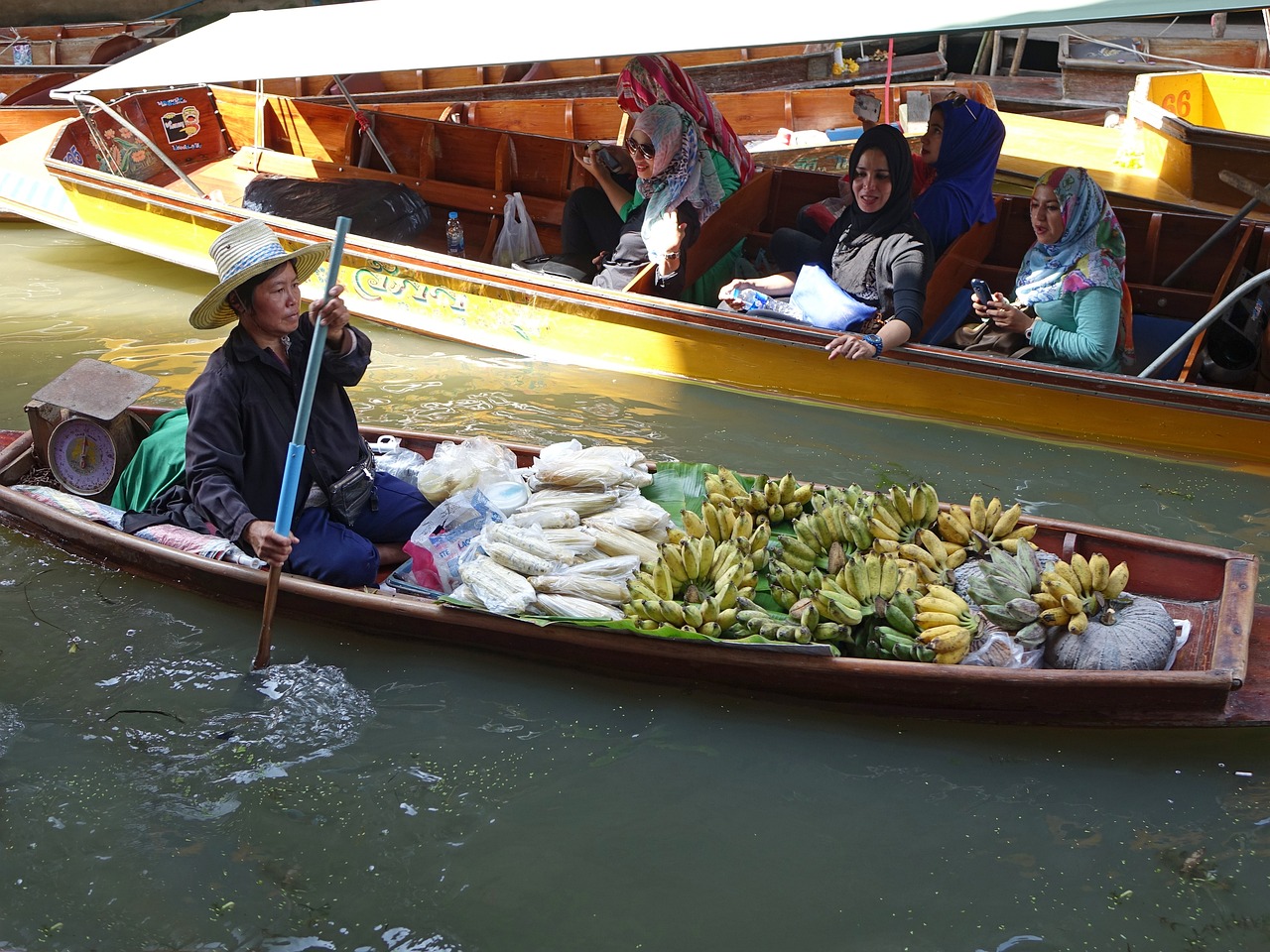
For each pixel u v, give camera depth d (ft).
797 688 11.56
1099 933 9.28
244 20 23.90
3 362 21.11
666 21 17.88
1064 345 18.29
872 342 18.08
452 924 9.45
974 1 15.81
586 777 11.04
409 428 18.69
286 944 9.27
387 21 21.25
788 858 10.08
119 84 22.02
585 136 31.42
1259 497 16.51
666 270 20.76
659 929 9.37
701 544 12.32
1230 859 9.96
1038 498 16.55
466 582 12.57
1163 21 47.34
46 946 9.23
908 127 29.01
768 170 24.40
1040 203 18.12
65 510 14.28
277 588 12.10
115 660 12.63
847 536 12.87
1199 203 27.40
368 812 10.63
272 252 11.74
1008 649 11.39
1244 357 19.03
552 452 14.29
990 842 10.20
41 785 10.91
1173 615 12.39
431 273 21.58
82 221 25.70
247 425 12.60
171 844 10.26
